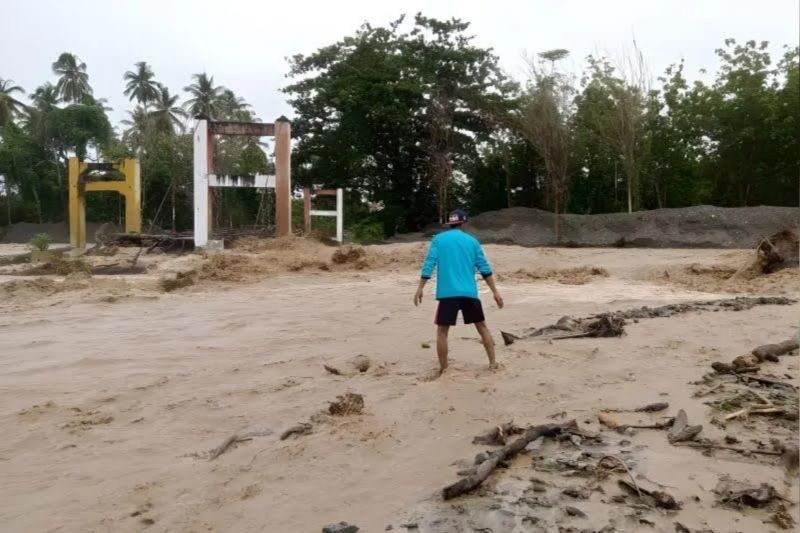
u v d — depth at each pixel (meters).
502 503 3.92
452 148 40.62
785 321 9.48
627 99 34.78
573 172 38.47
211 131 28.03
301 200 42.44
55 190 58.56
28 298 15.14
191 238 28.58
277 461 4.81
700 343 8.02
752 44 35.84
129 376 7.75
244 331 10.64
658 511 3.74
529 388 6.21
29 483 4.80
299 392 6.66
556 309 12.07
